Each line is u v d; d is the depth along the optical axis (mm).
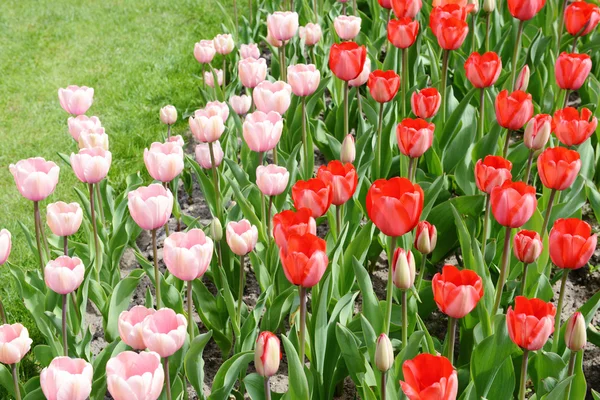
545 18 3684
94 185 2566
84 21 5105
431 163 2664
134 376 1713
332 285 2141
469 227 2426
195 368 2010
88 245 2494
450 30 2568
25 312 2504
